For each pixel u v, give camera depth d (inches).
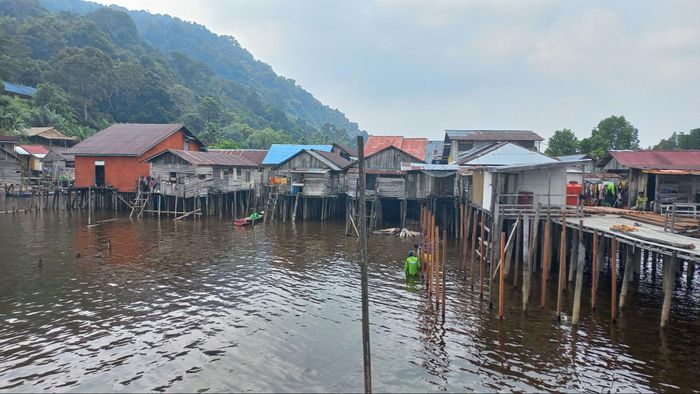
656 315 663.8
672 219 681.6
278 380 483.5
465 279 866.8
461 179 1320.1
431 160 1939.0
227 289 784.3
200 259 993.5
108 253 1029.2
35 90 3127.5
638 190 1093.1
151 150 1782.7
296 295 763.4
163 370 498.9
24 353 530.0
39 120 2751.0
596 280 677.3
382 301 734.5
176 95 4138.8
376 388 469.7
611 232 667.4
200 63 6087.6
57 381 471.2
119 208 1792.6
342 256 1060.5
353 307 708.7
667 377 490.0
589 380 484.7
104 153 1716.3
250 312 677.9
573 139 2137.1
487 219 1083.3
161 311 672.4
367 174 1631.4
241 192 1915.6
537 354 542.3
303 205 1647.4
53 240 1163.3
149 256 1008.9
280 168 1679.4
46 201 1760.6
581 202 868.6
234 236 1286.9
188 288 783.7
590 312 677.9
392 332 609.6
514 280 808.3
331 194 1647.4
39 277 828.0
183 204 1611.7
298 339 585.9
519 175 951.6
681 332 601.3
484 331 609.3
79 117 3115.2
